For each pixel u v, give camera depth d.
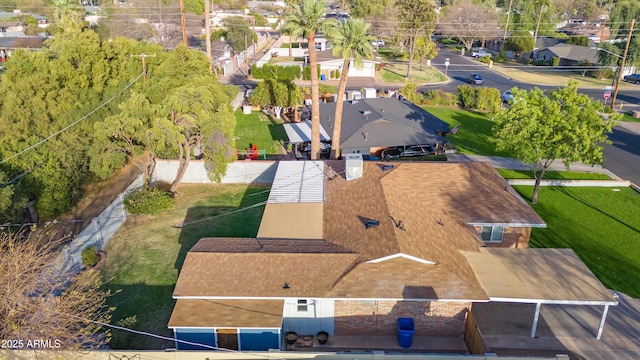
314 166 32.84
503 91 68.62
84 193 33.84
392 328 20.62
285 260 20.89
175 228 30.22
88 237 26.77
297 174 31.48
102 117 39.41
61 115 36.78
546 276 20.45
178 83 38.44
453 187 27.73
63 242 27.38
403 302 20.19
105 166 30.98
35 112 34.81
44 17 100.75
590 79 79.12
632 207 33.50
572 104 30.83
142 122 31.72
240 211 32.56
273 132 48.59
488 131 50.59
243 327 18.53
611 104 58.06
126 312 22.03
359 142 40.69
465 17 102.00
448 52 105.50
